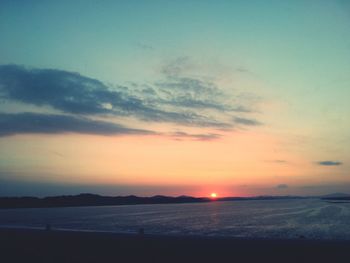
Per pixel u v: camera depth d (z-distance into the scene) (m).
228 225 55.78
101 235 10.70
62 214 123.75
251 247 9.08
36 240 11.11
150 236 10.23
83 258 10.02
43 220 81.12
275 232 42.47
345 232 42.44
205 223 62.03
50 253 10.40
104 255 10.01
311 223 59.16
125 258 9.78
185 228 49.81
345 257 8.20
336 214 91.31
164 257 9.55
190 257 9.37
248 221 66.44
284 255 8.69
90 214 120.94
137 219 81.69
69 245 10.61
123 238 10.38
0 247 10.94
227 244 9.34
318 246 8.59
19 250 10.71
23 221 76.38
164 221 70.50
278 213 100.81
